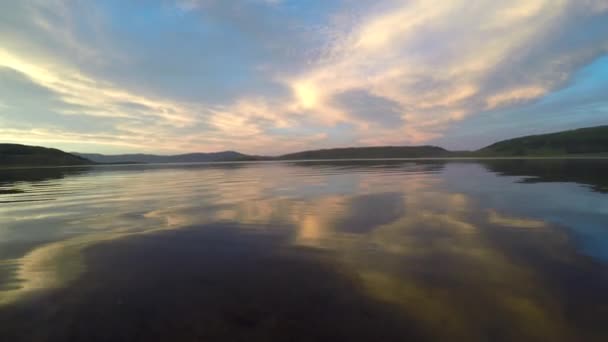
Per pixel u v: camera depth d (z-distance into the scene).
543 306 3.96
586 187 13.91
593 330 3.49
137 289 4.61
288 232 7.50
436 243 6.47
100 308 4.09
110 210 10.58
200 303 4.20
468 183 16.77
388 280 4.76
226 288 4.61
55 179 26.88
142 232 7.68
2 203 12.55
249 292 4.47
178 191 16.00
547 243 6.30
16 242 6.95
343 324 3.67
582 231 7.03
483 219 8.34
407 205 10.56
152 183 21.47
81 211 10.46
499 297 4.20
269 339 3.42
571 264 5.23
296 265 5.41
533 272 4.95
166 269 5.34
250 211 10.06
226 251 6.20
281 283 4.74
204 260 5.73
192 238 7.11
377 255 5.82
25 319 3.84
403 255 5.80
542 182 16.30
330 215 9.25
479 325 3.61
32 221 9.01
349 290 4.47
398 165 44.31
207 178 25.84
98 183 21.98
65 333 3.56
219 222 8.61
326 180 20.80
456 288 4.47
